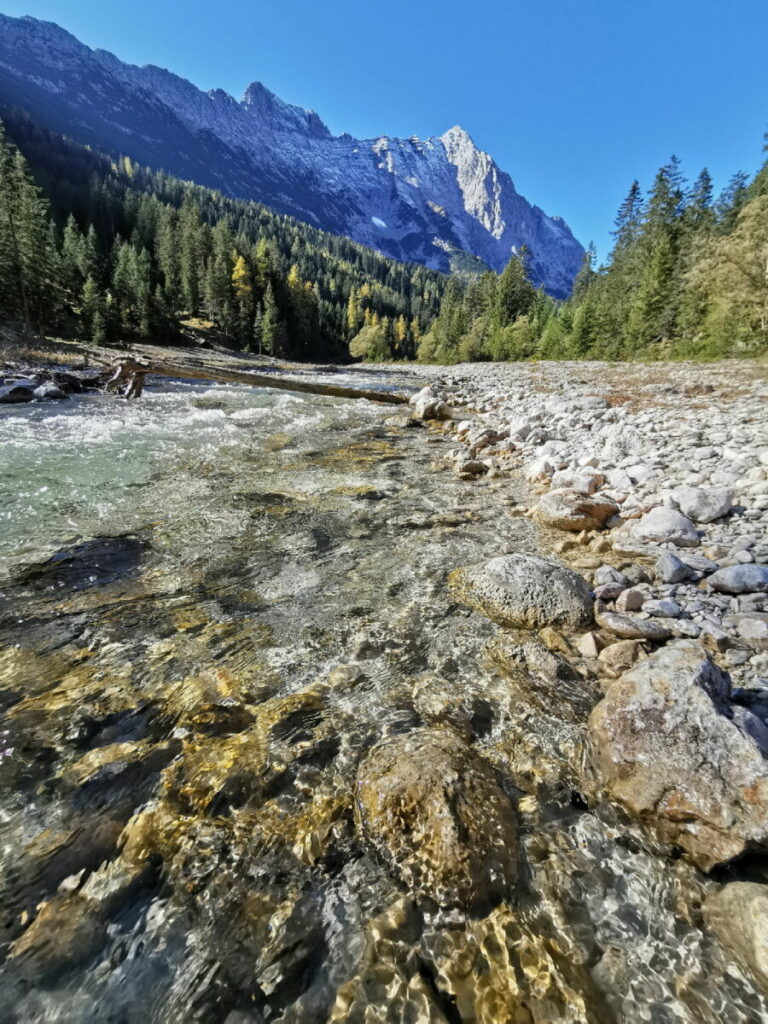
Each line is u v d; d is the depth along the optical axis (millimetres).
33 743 2688
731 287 24391
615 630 3738
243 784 2488
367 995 1726
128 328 56656
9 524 5578
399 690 3221
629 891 2055
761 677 3188
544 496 6555
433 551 5391
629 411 12969
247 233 141875
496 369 38812
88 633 3723
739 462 7160
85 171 123062
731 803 2143
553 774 2600
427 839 2148
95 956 1806
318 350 98875
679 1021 1660
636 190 54875
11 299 42844
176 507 6441
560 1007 1703
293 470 8492
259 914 1952
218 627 3875
